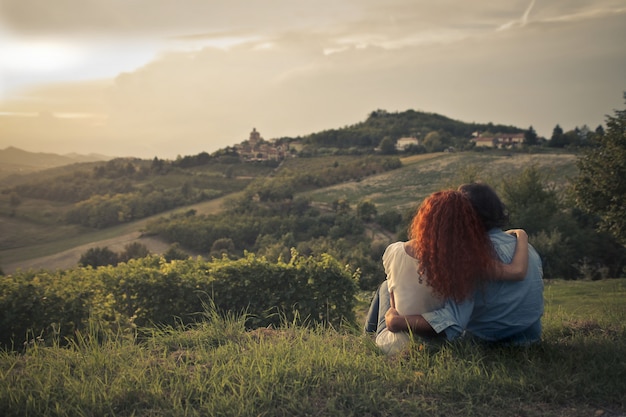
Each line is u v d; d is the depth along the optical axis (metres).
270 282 10.11
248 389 2.77
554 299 14.31
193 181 177.50
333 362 3.16
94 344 3.65
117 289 9.70
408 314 3.23
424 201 3.27
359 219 103.38
